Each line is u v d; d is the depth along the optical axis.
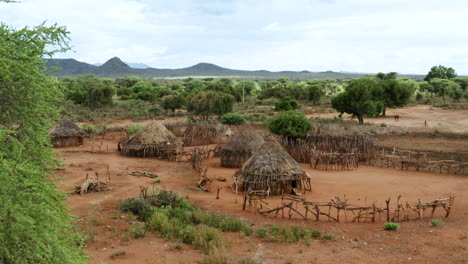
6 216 4.70
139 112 63.50
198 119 53.53
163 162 26.62
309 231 12.94
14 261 4.75
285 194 18.20
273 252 11.21
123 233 12.82
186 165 25.69
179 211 14.94
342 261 10.47
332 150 28.05
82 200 16.72
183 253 11.18
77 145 32.88
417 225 13.38
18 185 4.81
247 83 142.12
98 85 73.12
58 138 31.75
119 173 22.75
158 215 13.92
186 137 35.28
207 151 29.33
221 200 17.22
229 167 25.03
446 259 10.35
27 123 5.19
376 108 47.78
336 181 21.02
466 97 90.69
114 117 58.91
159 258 10.72
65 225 5.73
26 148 5.35
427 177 21.81
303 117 29.22
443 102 86.75
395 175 22.48
